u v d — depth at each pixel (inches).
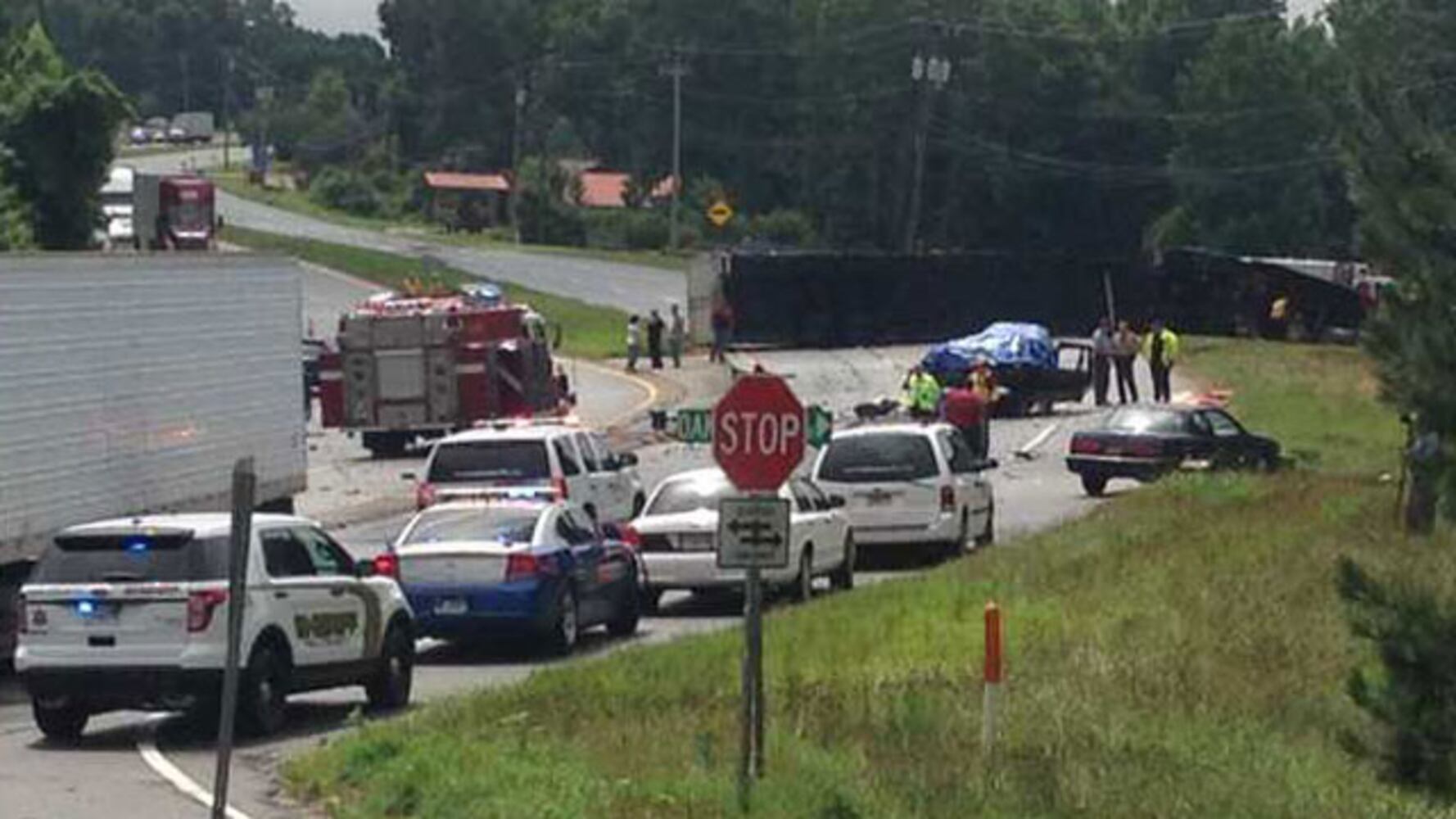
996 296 3280.0
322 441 2194.9
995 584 1033.5
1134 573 1023.6
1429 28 1195.3
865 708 691.4
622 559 1060.5
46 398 931.3
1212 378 2583.7
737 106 5536.4
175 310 1061.1
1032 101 4879.4
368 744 657.6
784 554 566.3
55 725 767.7
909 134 4931.1
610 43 6269.7
